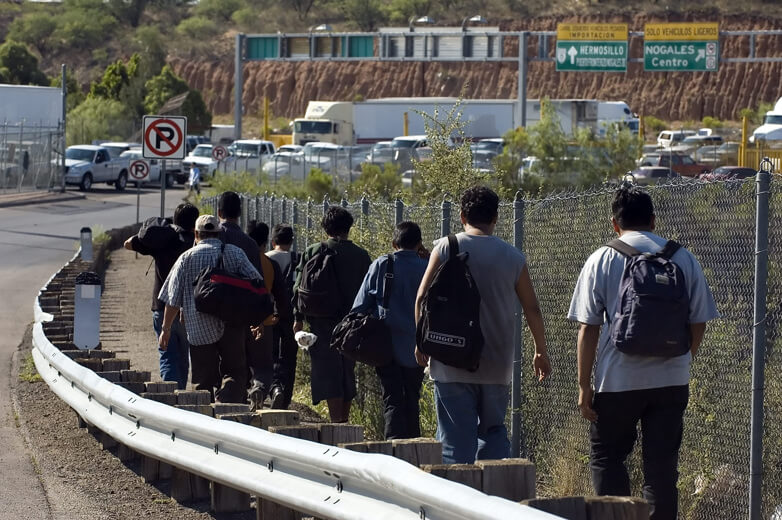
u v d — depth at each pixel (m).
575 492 11.49
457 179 24.45
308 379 19.56
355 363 16.38
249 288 13.48
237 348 14.01
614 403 8.71
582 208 11.65
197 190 68.19
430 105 97.44
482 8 179.50
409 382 12.82
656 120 147.12
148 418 11.50
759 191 8.81
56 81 135.75
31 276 34.69
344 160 77.12
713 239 9.74
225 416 11.18
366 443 9.00
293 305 15.01
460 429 10.32
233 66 170.88
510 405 13.29
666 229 10.45
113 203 66.00
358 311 12.85
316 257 14.48
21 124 68.31
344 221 14.60
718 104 152.25
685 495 10.04
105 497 11.65
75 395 14.63
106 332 24.94
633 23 162.50
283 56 91.69
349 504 8.20
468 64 161.50
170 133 28.16
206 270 13.55
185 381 16.27
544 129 59.34
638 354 8.41
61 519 10.70
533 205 12.85
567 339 11.95
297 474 9.03
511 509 6.20
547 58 85.62
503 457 10.45
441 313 10.01
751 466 8.88
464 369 10.16
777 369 9.02
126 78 131.88
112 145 86.06
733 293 9.47
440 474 7.62
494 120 96.25
